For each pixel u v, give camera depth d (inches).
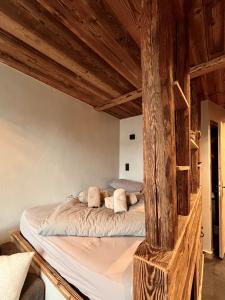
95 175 116.6
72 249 48.0
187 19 50.7
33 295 48.7
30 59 71.1
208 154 104.6
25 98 81.4
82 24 53.7
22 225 69.6
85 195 80.2
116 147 135.2
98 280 37.9
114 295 35.1
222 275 85.9
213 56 67.1
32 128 83.7
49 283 49.5
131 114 129.8
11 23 53.8
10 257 49.4
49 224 56.1
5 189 74.0
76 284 43.0
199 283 72.5
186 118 47.3
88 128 113.0
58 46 63.6
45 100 89.4
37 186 85.0
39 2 47.2
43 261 54.0
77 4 47.3
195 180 79.5
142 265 27.0
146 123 31.1
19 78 79.4
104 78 84.5
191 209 52.1
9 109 75.9
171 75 30.6
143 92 31.7
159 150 29.8
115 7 47.8
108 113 127.7
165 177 29.4
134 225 54.9
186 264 40.7
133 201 71.6
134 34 57.0
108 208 69.5
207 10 48.7
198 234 73.1
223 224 105.0
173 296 27.0
